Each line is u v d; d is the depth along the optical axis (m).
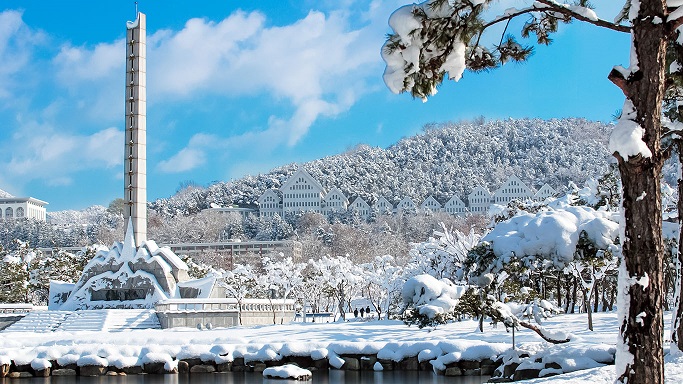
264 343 46.12
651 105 14.98
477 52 18.88
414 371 40.31
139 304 88.94
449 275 75.69
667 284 42.06
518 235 35.44
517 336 43.03
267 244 187.25
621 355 15.02
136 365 43.19
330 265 92.38
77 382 40.28
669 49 18.25
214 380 40.03
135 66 95.81
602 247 34.25
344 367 41.94
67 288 94.69
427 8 16.95
